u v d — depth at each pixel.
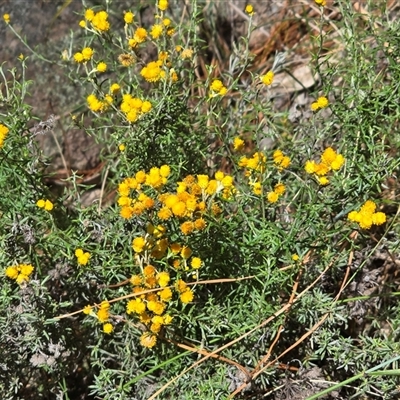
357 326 0.53
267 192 0.50
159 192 0.44
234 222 0.48
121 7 0.69
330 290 0.52
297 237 0.48
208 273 0.48
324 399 0.48
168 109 0.50
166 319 0.44
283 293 0.51
